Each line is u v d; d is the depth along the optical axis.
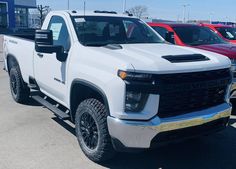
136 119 3.62
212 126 4.15
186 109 3.87
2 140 5.02
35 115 6.22
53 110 5.14
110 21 5.20
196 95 3.90
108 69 3.81
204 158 4.55
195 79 3.83
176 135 3.81
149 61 3.72
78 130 4.50
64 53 4.73
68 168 4.18
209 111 3.99
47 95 5.67
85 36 4.77
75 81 4.41
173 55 4.06
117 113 3.67
